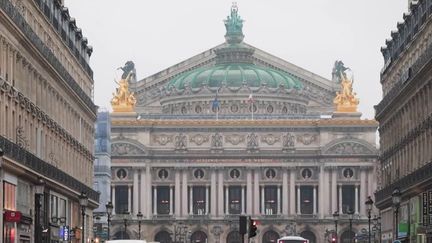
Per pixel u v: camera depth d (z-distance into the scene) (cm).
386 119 12756
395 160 11994
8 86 7619
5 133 7625
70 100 11106
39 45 8925
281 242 12044
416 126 10312
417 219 10088
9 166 7525
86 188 12150
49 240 9419
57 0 10294
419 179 9769
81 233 10900
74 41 11862
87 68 12912
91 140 13150
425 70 9356
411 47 10912
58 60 10062
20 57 8138
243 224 6844
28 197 8556
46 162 9256
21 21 8081
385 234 13362
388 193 12356
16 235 7975
